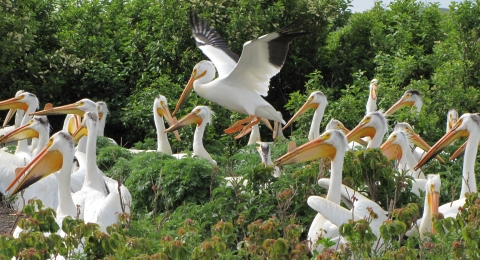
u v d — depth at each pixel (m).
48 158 10.01
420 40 22.55
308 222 10.65
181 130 18.11
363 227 7.92
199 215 10.71
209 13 20.61
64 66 20.75
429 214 9.99
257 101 14.56
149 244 7.84
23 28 20.25
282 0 21.25
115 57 21.56
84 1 22.86
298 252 7.68
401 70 18.45
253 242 8.23
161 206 11.95
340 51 21.75
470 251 7.68
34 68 20.17
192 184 11.75
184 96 15.58
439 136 15.88
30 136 13.25
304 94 21.59
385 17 23.34
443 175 13.58
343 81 21.64
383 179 10.55
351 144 15.45
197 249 7.63
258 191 10.96
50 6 21.83
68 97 21.16
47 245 7.52
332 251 7.93
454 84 17.81
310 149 10.09
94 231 7.88
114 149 14.77
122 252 7.75
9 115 18.17
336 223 9.12
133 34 21.23
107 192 11.44
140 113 19.27
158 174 12.17
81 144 14.69
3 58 19.38
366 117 12.93
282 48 13.44
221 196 11.05
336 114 17.89
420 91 17.70
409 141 13.91
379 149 10.59
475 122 11.65
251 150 15.44
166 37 20.92
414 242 9.58
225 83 14.70
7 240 7.41
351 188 10.94
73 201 10.68
